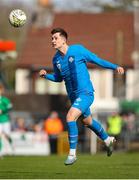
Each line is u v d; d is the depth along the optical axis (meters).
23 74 98.44
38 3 109.38
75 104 21.16
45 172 24.31
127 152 51.84
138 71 81.19
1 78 73.56
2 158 38.09
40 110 66.19
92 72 95.12
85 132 54.38
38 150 50.53
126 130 56.16
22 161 33.91
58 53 21.80
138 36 80.50
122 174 23.03
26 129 55.72
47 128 51.47
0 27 140.75
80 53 21.48
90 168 27.02
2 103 39.19
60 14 102.88
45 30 101.94
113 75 94.94
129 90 92.12
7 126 40.03
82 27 100.62
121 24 100.81
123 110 69.62
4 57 66.56
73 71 21.47
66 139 51.12
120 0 123.56
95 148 52.12
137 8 81.69
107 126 55.50
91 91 21.47
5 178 21.44
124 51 95.94
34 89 97.69
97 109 63.09
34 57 98.19
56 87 97.88
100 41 98.25
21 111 65.94
